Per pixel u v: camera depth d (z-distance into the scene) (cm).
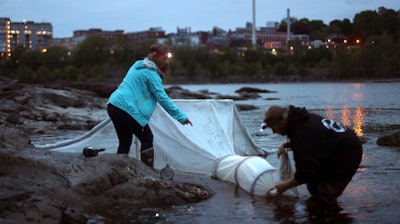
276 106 509
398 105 2577
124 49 15538
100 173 521
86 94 2466
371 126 1380
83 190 496
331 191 511
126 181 534
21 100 1806
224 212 489
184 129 736
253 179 571
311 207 503
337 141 495
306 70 13162
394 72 11775
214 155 693
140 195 521
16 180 475
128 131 650
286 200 536
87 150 561
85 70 14225
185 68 15012
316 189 523
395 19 19850
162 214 479
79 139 786
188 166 713
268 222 452
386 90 5394
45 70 13688
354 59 12106
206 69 14762
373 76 11919
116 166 546
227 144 739
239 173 604
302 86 8325
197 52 15538
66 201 472
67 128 1387
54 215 427
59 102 1934
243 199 546
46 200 440
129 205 503
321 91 5541
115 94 645
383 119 1634
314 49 14788
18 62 15075
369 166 725
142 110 641
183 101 777
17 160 498
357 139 508
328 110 2239
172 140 734
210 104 775
